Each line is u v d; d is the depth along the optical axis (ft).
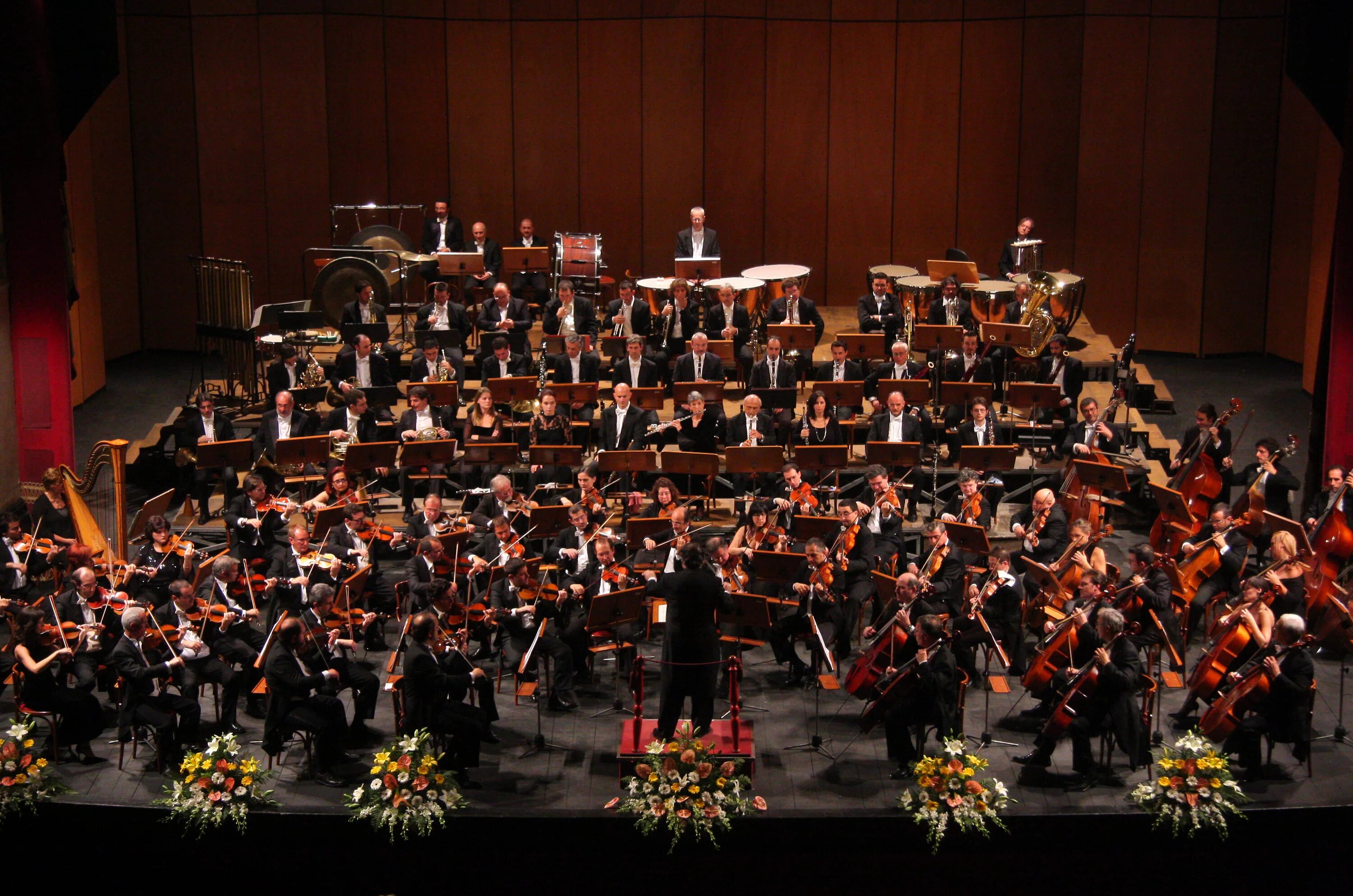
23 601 41.55
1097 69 64.03
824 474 48.34
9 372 50.08
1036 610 39.58
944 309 53.47
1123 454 49.90
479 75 65.51
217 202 65.87
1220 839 33.60
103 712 36.58
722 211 66.54
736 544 41.91
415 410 48.01
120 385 62.54
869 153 66.13
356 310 52.49
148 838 34.37
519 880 34.45
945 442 50.80
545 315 55.57
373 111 65.21
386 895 34.40
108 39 50.16
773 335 51.24
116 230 65.16
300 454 44.42
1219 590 40.98
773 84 65.41
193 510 47.24
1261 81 63.41
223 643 37.35
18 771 34.63
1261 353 66.44
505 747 36.96
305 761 36.24
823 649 38.09
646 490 49.19
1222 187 64.39
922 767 33.83
